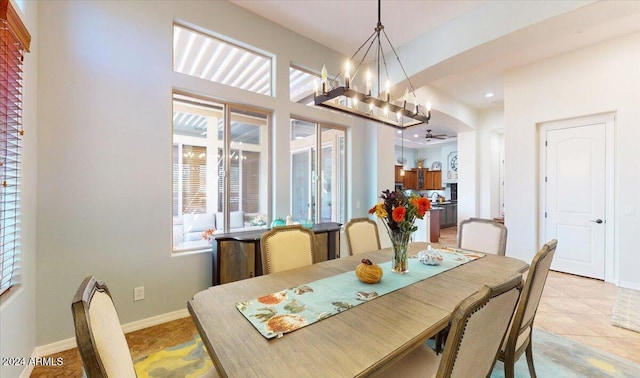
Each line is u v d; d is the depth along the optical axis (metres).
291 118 3.81
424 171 10.50
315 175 4.20
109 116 2.35
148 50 2.53
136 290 2.48
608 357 2.10
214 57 3.22
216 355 0.98
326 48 3.93
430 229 6.60
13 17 1.49
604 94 3.71
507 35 2.79
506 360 1.48
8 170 1.71
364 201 4.63
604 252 3.79
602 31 3.47
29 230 1.94
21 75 1.80
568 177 4.10
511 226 4.54
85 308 0.74
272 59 3.46
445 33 3.31
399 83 3.97
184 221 3.01
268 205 3.49
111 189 2.36
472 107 6.68
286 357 0.97
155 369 1.94
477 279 1.80
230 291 1.58
